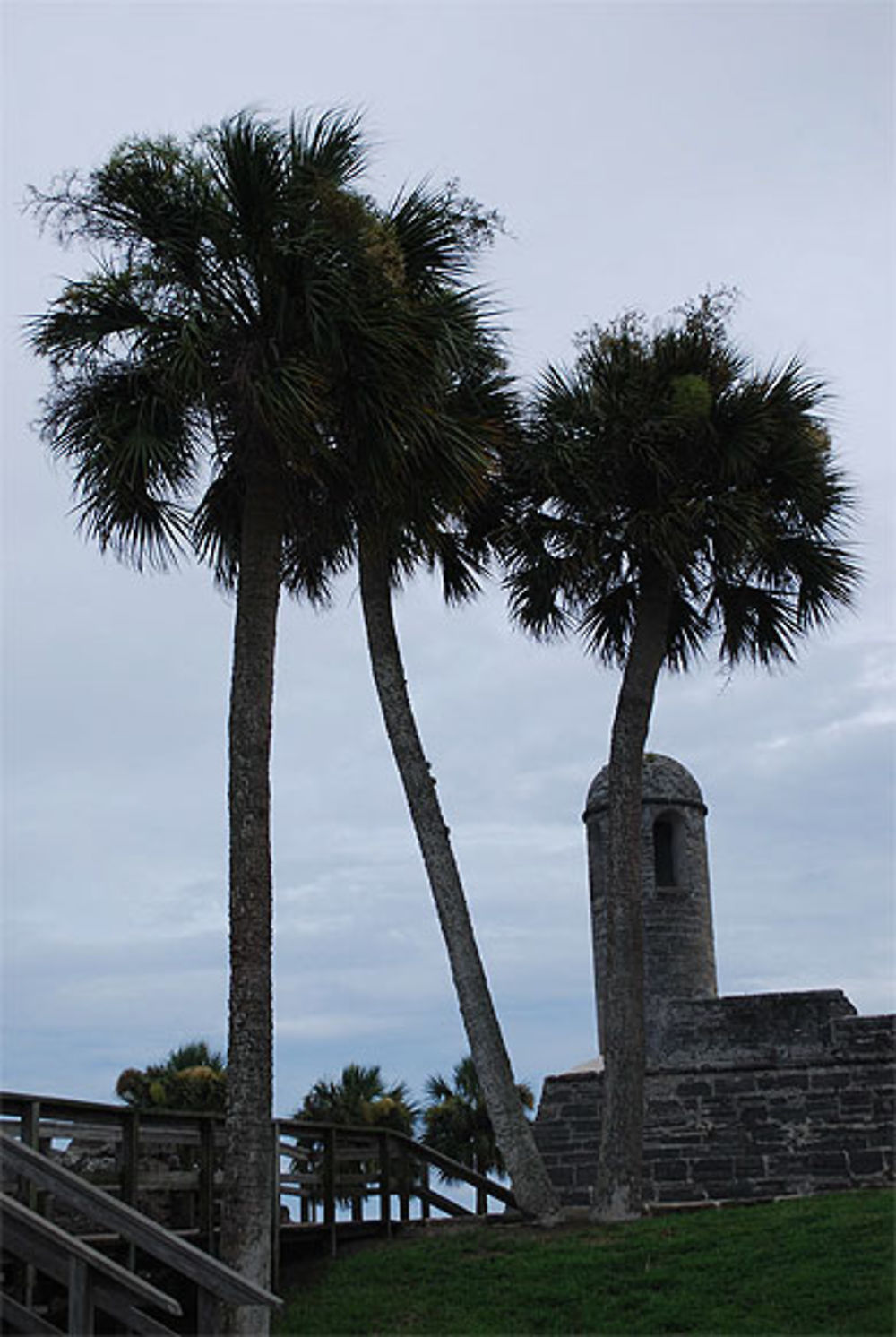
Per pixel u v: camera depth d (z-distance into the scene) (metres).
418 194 14.37
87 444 12.91
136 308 12.82
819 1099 16.77
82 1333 8.08
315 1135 14.04
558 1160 17.47
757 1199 14.62
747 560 16.23
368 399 12.51
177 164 12.80
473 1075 25.05
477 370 15.17
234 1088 11.30
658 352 15.98
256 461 12.84
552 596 16.59
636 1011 14.55
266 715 12.19
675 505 15.26
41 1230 8.23
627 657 16.45
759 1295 10.34
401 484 13.32
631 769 15.27
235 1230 10.94
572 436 15.83
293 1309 11.52
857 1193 13.82
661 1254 11.77
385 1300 11.55
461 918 14.64
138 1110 11.59
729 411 15.70
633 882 14.93
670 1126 17.12
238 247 12.67
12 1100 10.07
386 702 15.22
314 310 12.20
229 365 12.75
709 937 20.38
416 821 14.93
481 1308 11.00
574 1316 10.58
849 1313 9.78
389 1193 15.12
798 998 17.95
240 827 11.86
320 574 15.99
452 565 16.98
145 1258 11.77
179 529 13.70
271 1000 11.62
